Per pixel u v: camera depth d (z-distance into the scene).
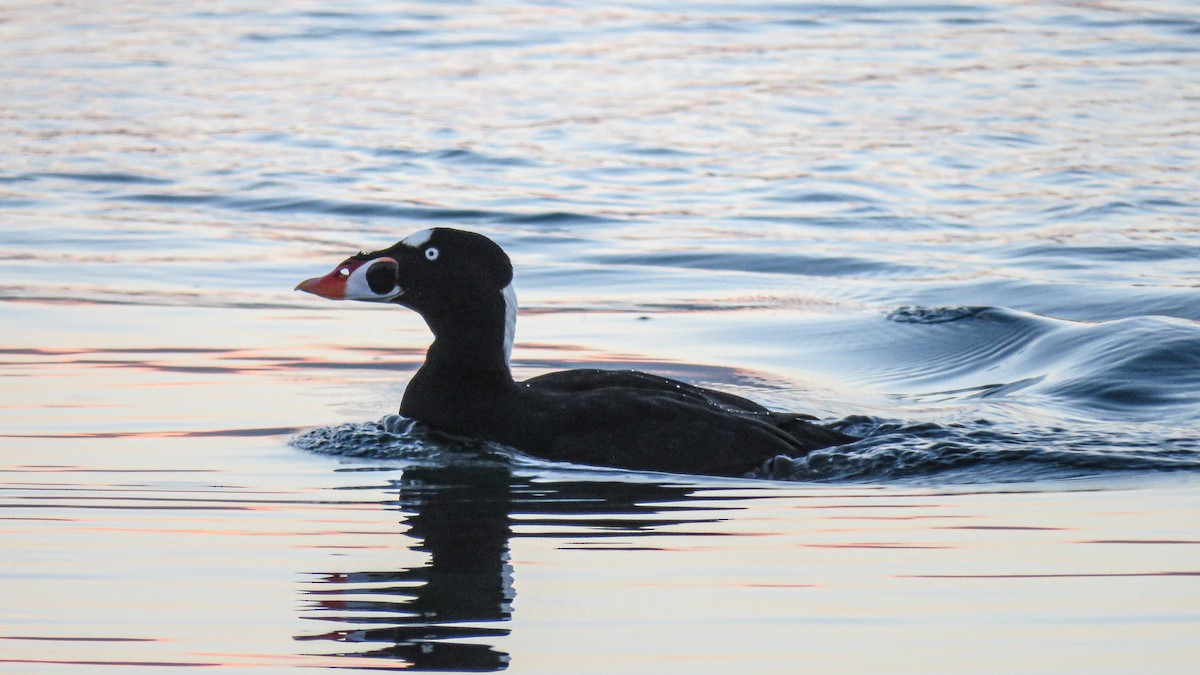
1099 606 7.60
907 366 14.37
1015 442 11.24
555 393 11.48
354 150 24.12
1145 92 28.61
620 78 30.12
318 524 9.13
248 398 12.54
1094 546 8.64
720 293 17.05
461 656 6.99
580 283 17.50
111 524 9.05
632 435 10.90
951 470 10.66
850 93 28.66
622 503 9.74
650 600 7.73
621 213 20.77
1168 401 12.68
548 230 19.91
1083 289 17.00
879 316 15.93
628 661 6.93
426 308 11.68
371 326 15.38
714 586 7.94
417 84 29.50
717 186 22.28
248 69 30.75
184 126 25.66
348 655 7.00
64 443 11.03
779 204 21.28
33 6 37.88
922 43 33.84
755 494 10.04
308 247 18.77
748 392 13.25
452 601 7.71
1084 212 20.61
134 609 7.59
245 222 20.05
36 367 13.38
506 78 30.08
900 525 9.18
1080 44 33.66
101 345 14.27
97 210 20.47
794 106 27.56
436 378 11.62
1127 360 13.59
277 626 7.35
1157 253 18.66
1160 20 36.41
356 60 31.89
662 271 18.00
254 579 8.05
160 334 14.76
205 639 7.21
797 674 6.78
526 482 10.30
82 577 8.06
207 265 17.83
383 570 8.22
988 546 8.66
